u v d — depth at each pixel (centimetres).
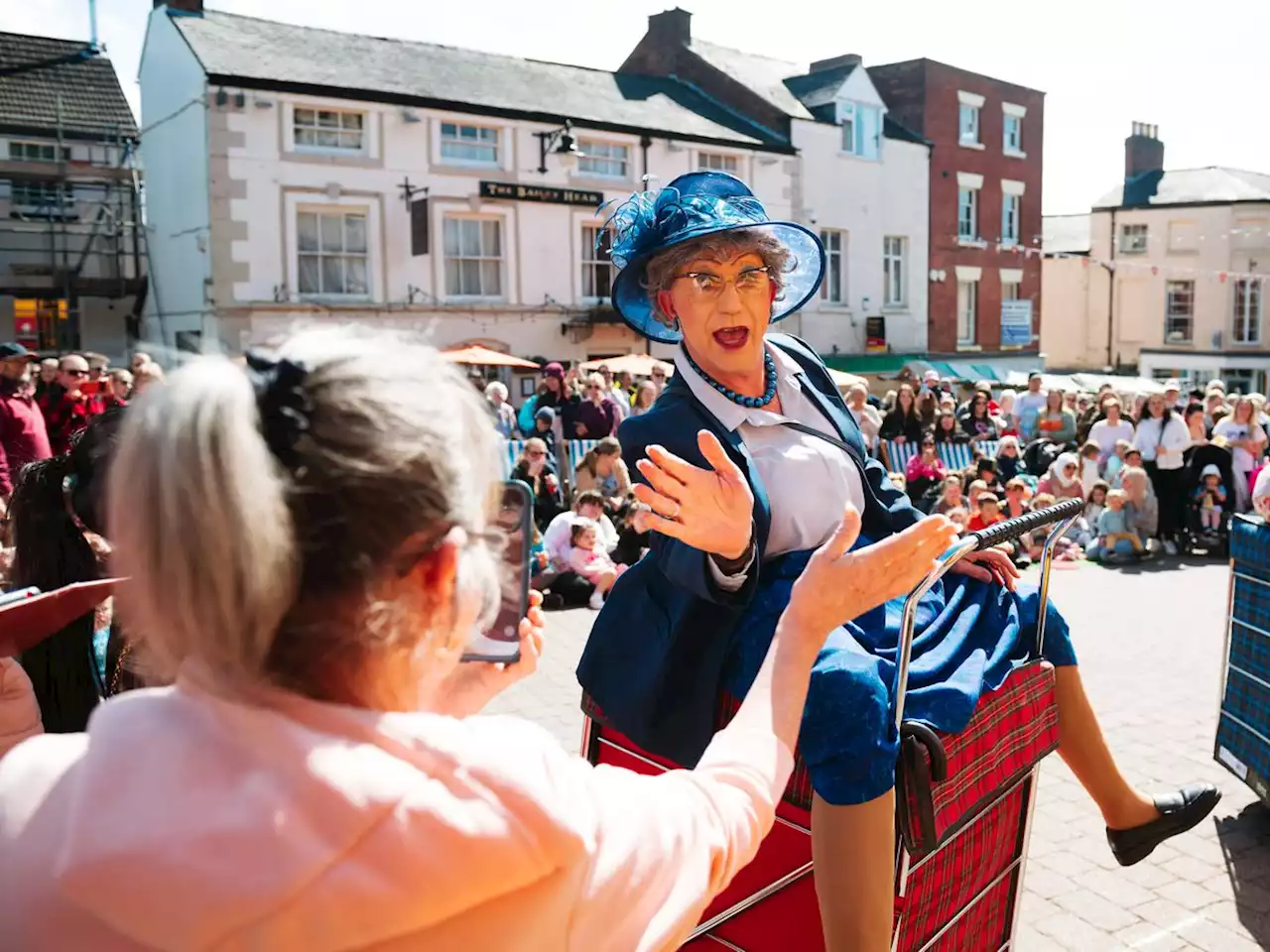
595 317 2011
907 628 212
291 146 1738
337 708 97
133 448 92
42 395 941
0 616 157
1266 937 351
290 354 95
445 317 1880
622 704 253
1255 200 3297
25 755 101
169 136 1864
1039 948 344
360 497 92
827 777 209
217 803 90
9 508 229
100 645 231
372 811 91
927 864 230
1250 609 432
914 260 2670
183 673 98
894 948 214
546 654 701
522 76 2109
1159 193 3506
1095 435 1281
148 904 87
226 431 88
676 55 2575
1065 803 459
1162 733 545
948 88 2712
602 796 112
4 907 92
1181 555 1145
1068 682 283
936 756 213
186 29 1778
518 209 1961
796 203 2383
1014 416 1505
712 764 131
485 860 94
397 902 90
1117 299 3547
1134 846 294
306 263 1777
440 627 103
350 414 92
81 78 2359
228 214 1697
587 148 2050
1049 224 3994
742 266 246
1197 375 3422
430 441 96
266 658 95
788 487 245
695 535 177
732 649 237
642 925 109
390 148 1822
